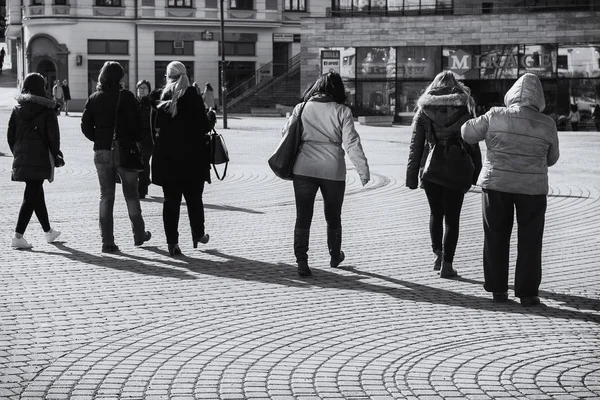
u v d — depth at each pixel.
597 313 9.76
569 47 55.44
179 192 12.79
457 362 7.79
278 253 13.03
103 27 68.69
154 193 20.06
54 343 8.34
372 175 24.41
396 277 11.50
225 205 18.06
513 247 13.70
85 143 35.81
